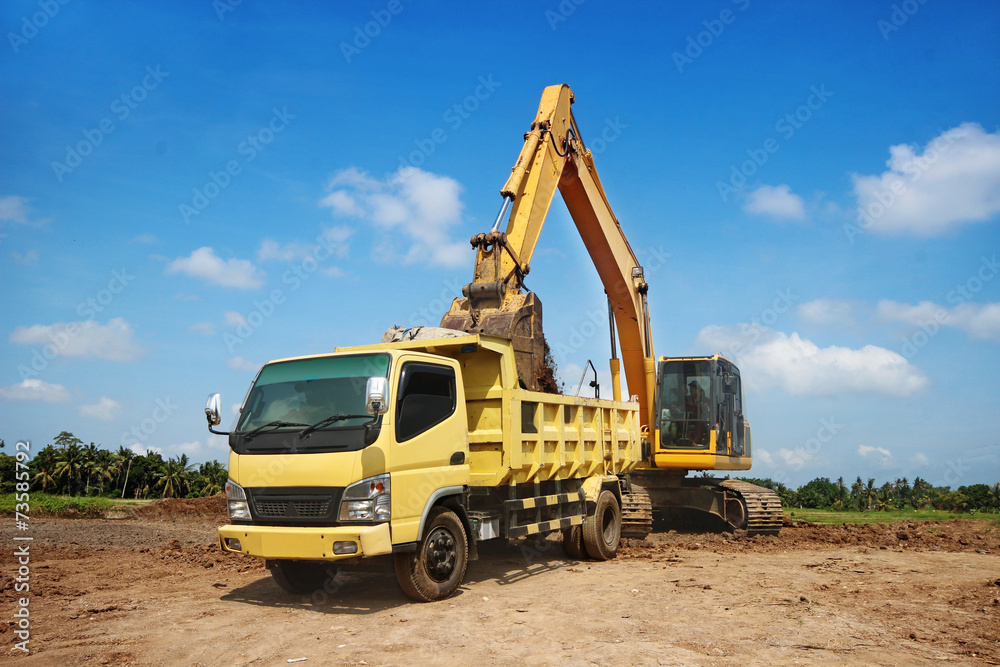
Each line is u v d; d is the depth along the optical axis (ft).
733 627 20.22
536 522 30.27
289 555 22.21
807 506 136.67
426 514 23.71
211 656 17.57
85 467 273.33
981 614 22.02
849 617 21.53
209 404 23.84
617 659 16.96
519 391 28.22
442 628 20.11
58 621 21.20
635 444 41.57
